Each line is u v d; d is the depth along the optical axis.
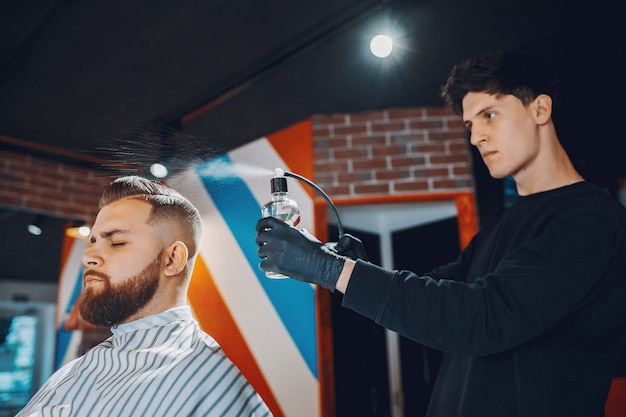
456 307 0.85
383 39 2.31
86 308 0.94
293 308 2.86
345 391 3.02
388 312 0.86
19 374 3.08
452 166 3.02
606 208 0.97
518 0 2.27
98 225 0.99
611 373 0.96
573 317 0.96
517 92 1.10
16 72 2.77
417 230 3.62
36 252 3.41
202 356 0.93
